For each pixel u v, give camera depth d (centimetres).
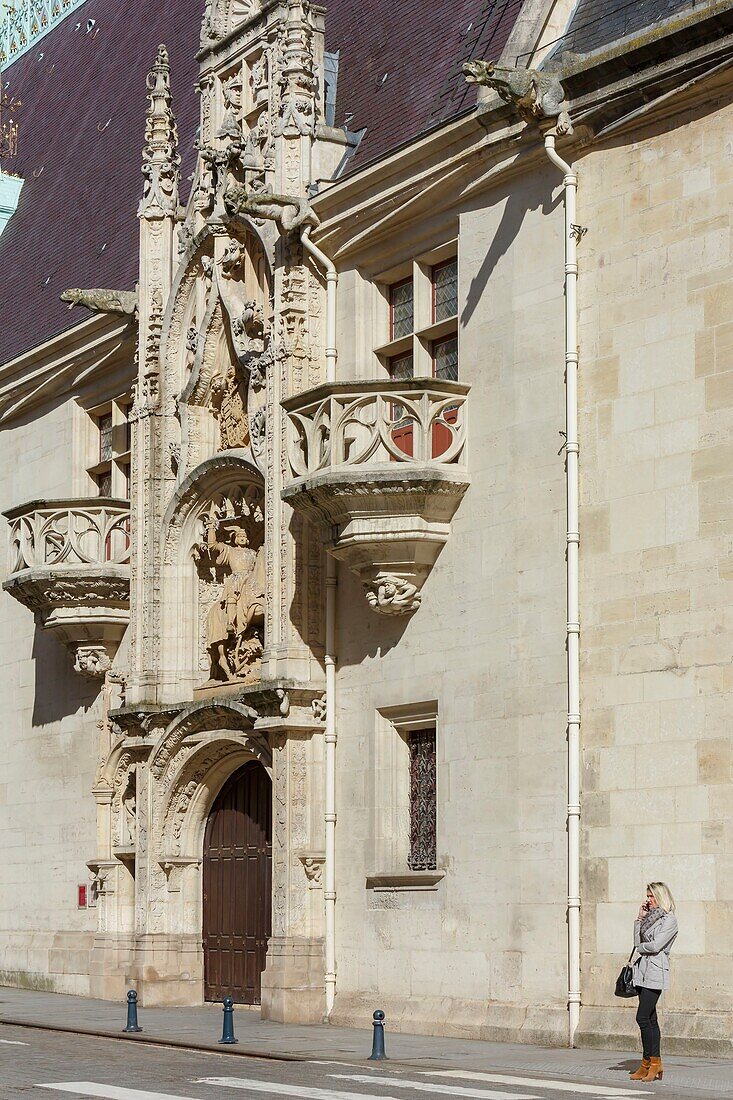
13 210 3772
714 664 1814
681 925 1809
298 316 2431
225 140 2636
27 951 3078
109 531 2873
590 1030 1883
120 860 2809
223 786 2650
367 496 2158
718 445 1844
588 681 1953
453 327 2259
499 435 2123
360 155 2453
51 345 3080
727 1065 1675
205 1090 1486
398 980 2188
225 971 2595
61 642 2947
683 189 1916
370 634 2309
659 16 2006
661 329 1923
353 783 2311
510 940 2019
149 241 2788
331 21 2770
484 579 2119
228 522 2597
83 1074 1639
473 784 2103
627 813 1886
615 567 1941
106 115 3544
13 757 3222
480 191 2183
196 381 2655
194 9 3369
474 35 2336
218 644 2612
